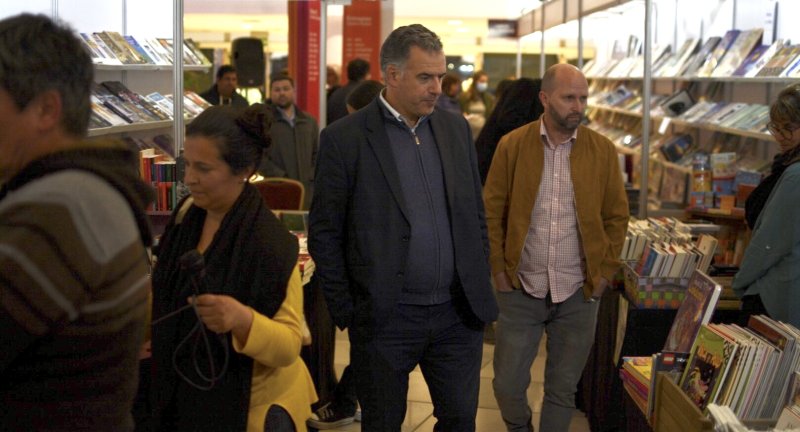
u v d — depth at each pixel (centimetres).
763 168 605
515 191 361
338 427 440
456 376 298
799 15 586
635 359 346
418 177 289
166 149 529
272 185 539
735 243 530
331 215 285
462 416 299
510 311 365
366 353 288
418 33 282
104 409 128
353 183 286
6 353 118
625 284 423
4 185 127
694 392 292
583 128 364
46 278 118
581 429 448
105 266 124
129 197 131
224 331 201
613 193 363
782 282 345
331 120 823
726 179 566
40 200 120
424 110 285
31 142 128
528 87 492
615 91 1080
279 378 219
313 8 1047
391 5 1230
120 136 505
